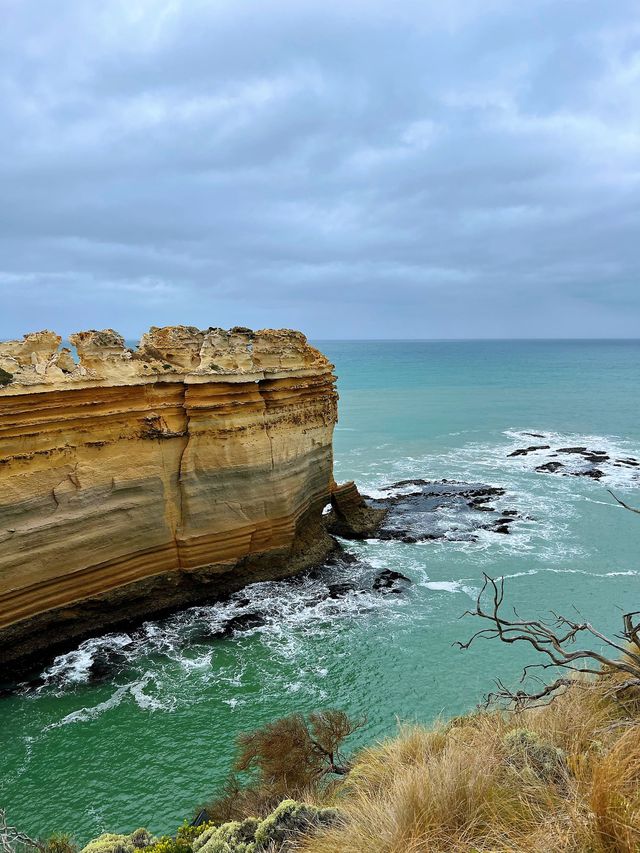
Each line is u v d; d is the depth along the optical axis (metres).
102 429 19.61
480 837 4.72
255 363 24.28
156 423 20.83
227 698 16.98
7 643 17.84
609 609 22.03
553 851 4.28
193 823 9.31
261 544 23.62
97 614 19.98
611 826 4.31
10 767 14.41
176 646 19.61
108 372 19.81
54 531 18.30
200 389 21.53
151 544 20.95
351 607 22.23
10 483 17.33
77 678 17.75
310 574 24.88
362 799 5.89
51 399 18.19
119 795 13.59
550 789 5.22
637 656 6.36
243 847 5.48
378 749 8.23
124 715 16.25
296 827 5.66
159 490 21.03
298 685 17.56
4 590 17.44
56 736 15.46
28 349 19.64
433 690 17.23
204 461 21.78
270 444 23.39
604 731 6.28
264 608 22.06
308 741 11.84
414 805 5.20
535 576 24.86
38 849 9.65
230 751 14.95
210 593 22.62
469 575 25.05
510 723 7.57
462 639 20.00
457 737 7.38
